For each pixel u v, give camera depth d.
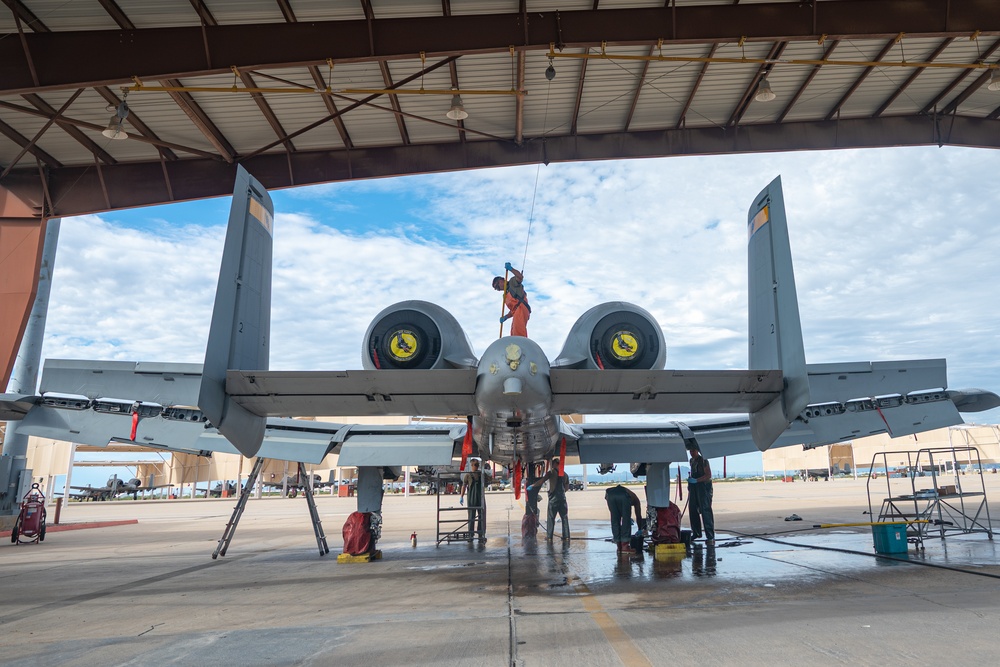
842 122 17.45
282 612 6.05
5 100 13.71
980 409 8.31
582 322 8.12
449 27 12.38
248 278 7.20
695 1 12.90
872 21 12.33
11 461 19.48
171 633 5.21
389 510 28.19
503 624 5.10
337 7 12.34
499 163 17.42
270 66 12.05
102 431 7.55
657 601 5.95
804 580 7.00
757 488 44.88
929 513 11.95
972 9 12.31
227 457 57.62
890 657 3.82
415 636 4.75
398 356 7.78
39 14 11.84
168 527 21.53
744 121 17.33
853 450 59.22
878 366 7.12
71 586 8.43
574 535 14.25
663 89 15.56
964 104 17.03
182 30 12.05
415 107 15.79
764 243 7.59
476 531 14.56
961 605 5.40
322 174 17.22
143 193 16.75
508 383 6.15
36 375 20.86
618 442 10.93
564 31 12.41
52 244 21.62
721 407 7.01
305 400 6.53
